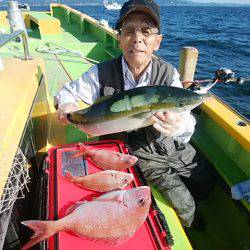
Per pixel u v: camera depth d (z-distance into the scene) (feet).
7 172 1.81
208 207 3.87
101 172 2.53
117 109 2.69
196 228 3.57
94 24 9.31
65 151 2.93
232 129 3.26
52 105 4.55
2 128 1.97
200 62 21.01
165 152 3.19
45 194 2.40
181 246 2.52
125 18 2.92
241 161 3.46
